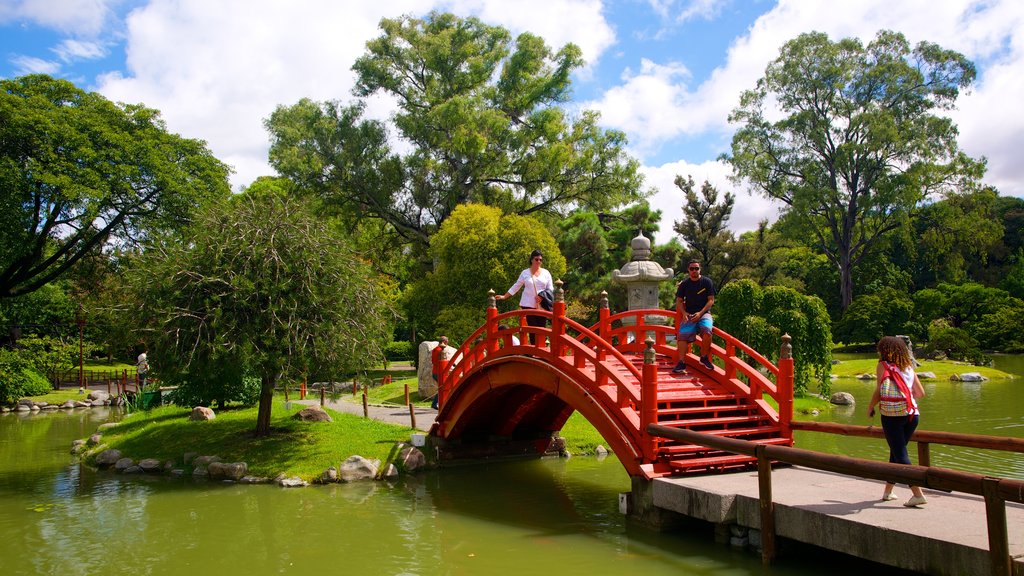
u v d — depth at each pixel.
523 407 14.05
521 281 12.48
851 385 28.73
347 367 13.95
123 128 25.02
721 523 7.95
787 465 9.45
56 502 11.37
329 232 14.57
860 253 50.09
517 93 36.94
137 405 21.52
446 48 34.47
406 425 16.47
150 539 9.24
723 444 7.82
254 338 12.83
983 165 42.75
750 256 43.81
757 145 45.00
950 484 5.71
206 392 18.14
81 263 27.02
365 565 8.09
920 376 30.30
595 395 9.98
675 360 11.62
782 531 7.18
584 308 31.73
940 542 5.77
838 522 6.58
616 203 35.31
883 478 6.27
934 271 57.12
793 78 43.38
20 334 34.19
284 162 31.98
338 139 32.94
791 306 22.47
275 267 13.28
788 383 9.62
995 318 43.88
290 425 15.50
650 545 8.26
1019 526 6.18
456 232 27.80
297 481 12.34
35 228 24.22
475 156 33.16
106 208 24.30
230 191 27.59
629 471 9.14
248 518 10.20
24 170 21.72
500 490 11.88
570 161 33.78
